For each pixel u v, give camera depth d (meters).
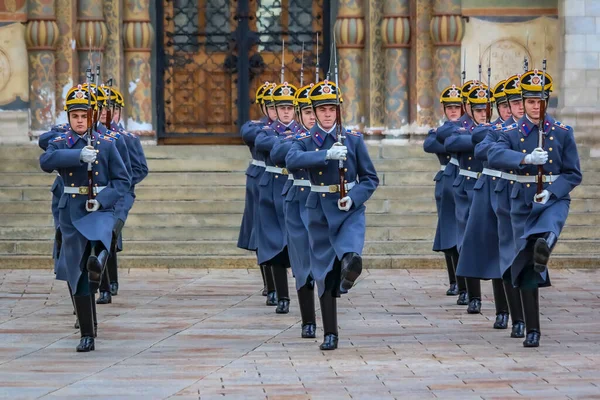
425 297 33.31
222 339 26.38
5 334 27.20
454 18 49.44
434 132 33.66
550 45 50.62
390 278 37.53
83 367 23.03
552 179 25.16
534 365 22.86
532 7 50.53
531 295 25.00
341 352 24.53
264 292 33.88
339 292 24.80
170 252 40.88
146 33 51.09
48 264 40.03
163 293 34.34
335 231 24.45
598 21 48.50
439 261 39.88
